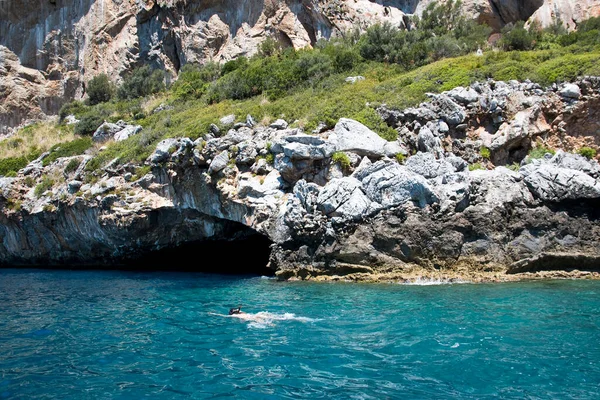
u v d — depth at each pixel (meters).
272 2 37.03
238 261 23.44
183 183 20.14
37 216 24.56
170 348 8.73
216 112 25.39
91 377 7.34
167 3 40.00
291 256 16.66
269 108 22.59
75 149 28.12
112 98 39.66
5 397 6.62
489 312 10.66
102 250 23.89
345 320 10.34
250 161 18.88
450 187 15.51
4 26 45.00
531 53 22.44
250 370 7.51
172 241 21.64
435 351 8.18
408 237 15.27
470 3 34.53
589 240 15.27
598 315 10.27
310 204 16.25
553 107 19.06
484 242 15.11
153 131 24.83
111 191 22.03
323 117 19.73
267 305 12.21
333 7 35.47
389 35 29.00
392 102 19.88
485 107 19.12
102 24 42.88
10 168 28.31
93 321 11.08
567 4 33.00
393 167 16.05
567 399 6.27
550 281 14.43
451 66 22.41
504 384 6.79
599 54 20.17
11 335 9.88
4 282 18.95
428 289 13.54
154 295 14.59
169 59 40.41
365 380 7.02
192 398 6.52
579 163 16.69
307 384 6.91
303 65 27.86
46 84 44.28
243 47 37.12
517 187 15.65
